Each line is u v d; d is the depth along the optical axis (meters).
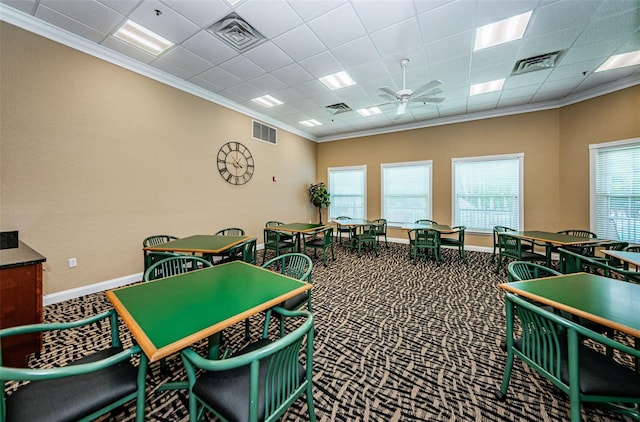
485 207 5.50
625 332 1.06
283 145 6.42
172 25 2.74
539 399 1.50
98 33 2.87
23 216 2.62
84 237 3.05
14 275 1.63
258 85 4.22
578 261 2.38
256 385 0.85
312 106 5.21
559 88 4.26
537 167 4.97
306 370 1.18
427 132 6.13
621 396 1.07
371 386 1.61
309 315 1.17
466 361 1.85
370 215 7.00
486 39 3.00
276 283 1.61
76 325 1.22
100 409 1.00
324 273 3.98
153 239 3.64
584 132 4.36
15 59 2.54
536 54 3.26
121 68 3.36
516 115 5.15
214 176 4.67
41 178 2.73
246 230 5.36
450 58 3.36
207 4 2.44
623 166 3.90
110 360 0.94
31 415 0.91
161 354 0.87
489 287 3.35
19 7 2.45
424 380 1.66
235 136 5.08
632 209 3.81
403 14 2.56
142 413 1.07
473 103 4.96
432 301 2.92
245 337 2.15
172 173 3.99
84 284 3.06
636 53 3.23
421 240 4.73
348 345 2.06
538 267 1.92
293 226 4.94
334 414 1.40
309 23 2.70
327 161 7.69
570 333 1.06
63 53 2.85
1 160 2.49
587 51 3.18
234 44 3.08
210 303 1.30
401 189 6.55
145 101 3.63
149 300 1.33
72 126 2.94
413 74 3.81
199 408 1.22
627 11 2.49
